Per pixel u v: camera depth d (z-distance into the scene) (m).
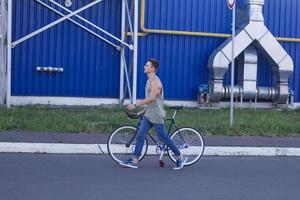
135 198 8.64
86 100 19.70
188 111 18.66
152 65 10.84
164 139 11.07
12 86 18.94
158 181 9.99
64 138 13.60
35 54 19.11
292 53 21.48
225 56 19.78
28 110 17.06
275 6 21.11
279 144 14.24
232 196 9.00
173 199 8.66
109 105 19.41
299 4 21.38
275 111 19.80
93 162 11.66
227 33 20.66
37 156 12.19
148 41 20.02
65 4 19.22
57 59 19.31
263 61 21.03
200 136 11.73
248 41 19.95
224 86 20.11
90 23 18.92
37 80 19.23
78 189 9.12
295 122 17.02
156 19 19.98
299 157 13.52
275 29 21.16
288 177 10.80
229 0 15.10
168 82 20.30
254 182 10.20
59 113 16.77
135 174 10.56
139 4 19.72
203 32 20.44
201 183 9.95
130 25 19.08
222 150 13.28
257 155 13.48
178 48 20.34
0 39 18.50
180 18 20.20
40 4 19.02
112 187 9.36
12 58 18.88
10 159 11.66
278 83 20.69
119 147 11.43
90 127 14.65
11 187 9.10
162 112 10.95
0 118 15.12
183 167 11.46
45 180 9.72
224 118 17.11
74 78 19.56
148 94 10.84
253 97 20.55
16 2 18.73
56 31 19.25
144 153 11.52
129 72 19.69
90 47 19.64
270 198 8.96
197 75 20.56
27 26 18.94
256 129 15.62
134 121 15.56
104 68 19.83
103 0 19.64
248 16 20.00
